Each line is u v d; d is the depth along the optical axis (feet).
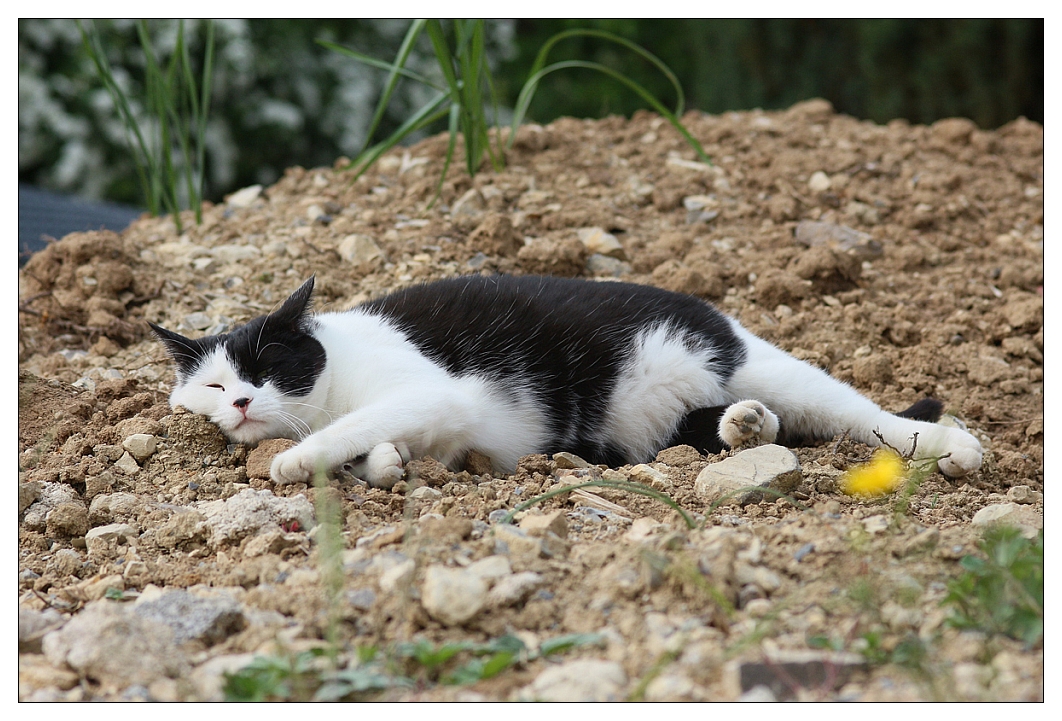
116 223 12.37
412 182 11.89
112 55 16.51
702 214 11.71
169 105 11.77
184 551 9.39
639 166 12.16
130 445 9.78
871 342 10.93
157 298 10.98
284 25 18.12
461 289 10.16
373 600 9.00
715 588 8.91
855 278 11.25
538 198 11.64
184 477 9.72
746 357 10.19
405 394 9.75
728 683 8.72
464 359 10.03
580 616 8.95
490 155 11.81
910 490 9.37
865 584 8.89
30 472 9.77
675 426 10.17
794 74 19.36
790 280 11.08
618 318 10.13
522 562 9.11
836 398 10.10
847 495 9.64
